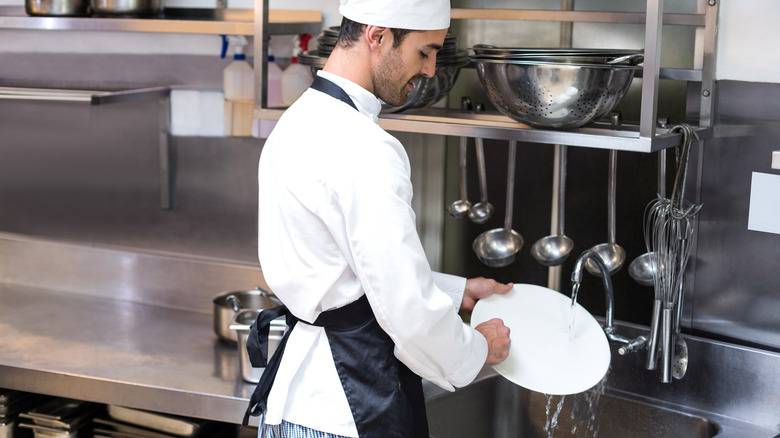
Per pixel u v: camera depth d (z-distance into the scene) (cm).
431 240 247
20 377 214
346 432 160
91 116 272
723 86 197
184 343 233
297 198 154
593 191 223
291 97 242
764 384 194
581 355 184
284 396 163
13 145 282
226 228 263
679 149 190
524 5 223
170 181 267
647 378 207
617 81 171
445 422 202
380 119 195
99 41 266
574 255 229
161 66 262
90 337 237
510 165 216
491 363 172
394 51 156
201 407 200
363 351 160
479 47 181
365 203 147
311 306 159
